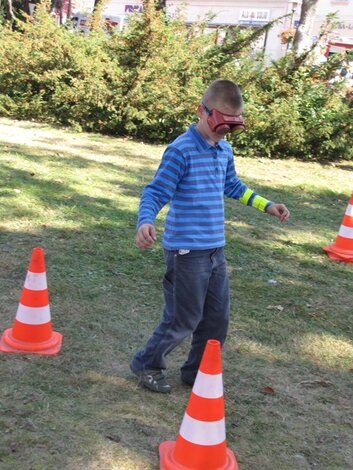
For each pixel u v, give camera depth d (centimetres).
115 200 724
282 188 902
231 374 366
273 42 2850
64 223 620
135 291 474
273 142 1135
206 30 1523
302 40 1438
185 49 1243
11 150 936
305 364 390
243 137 1115
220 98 292
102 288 472
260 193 854
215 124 292
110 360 365
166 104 1150
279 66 1214
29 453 271
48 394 321
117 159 968
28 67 1262
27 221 612
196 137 302
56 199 696
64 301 440
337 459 295
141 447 284
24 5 2070
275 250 617
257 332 427
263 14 2953
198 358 332
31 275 363
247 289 505
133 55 1203
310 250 628
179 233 301
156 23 1189
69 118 1236
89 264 518
